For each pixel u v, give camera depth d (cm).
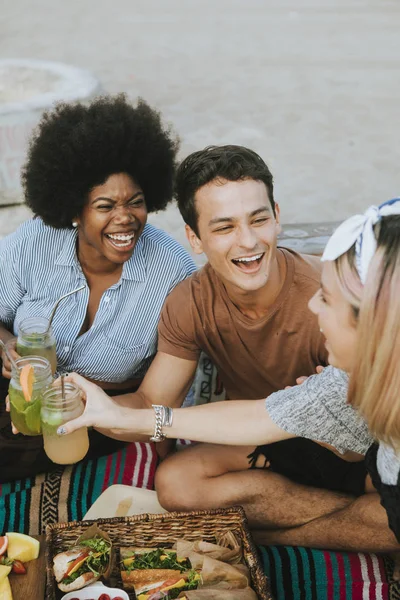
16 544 220
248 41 1108
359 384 167
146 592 214
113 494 273
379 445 200
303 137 731
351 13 1306
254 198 227
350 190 616
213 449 264
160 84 888
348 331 175
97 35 1135
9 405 267
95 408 233
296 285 243
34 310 282
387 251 159
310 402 218
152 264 275
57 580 211
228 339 257
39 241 277
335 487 256
